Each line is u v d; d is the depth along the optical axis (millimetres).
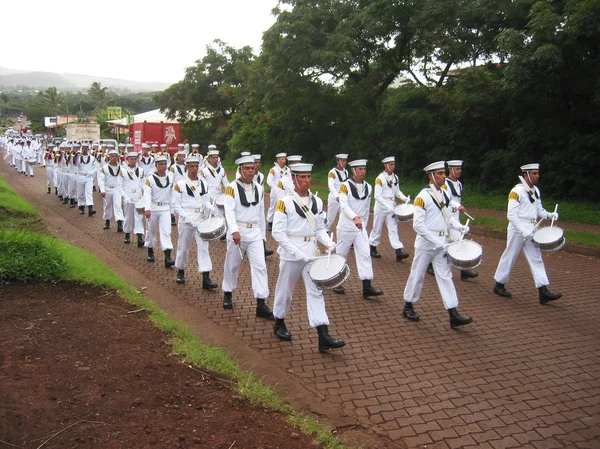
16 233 7375
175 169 12805
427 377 5340
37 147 34125
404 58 23266
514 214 7785
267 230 13641
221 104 42000
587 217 14836
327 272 5586
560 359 5836
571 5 14453
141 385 4367
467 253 6656
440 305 7762
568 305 7781
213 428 3887
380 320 7078
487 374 5430
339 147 26500
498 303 7875
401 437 4242
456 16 19547
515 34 14914
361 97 25109
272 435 3963
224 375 4910
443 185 7090
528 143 17859
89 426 3654
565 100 16750
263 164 31406
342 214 8445
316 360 5715
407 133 22953
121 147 28875
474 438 4242
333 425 4371
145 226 13828
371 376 5340
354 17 21656
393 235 10586
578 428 4422
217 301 7703
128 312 6312
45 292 6527
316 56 21375
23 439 3408
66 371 4387
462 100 18547
